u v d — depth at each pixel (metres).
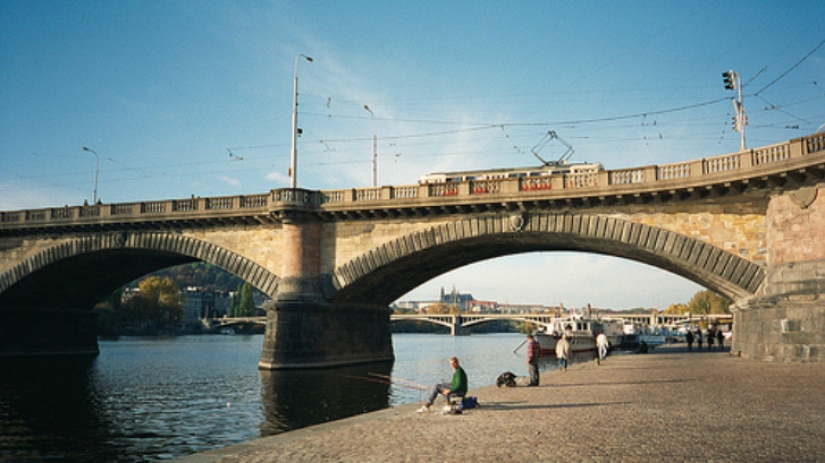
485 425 16.22
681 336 129.50
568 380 30.62
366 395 38.81
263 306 52.75
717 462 11.02
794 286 35.41
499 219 47.03
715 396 21.11
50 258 63.94
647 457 11.51
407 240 50.03
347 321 58.41
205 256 57.72
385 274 55.06
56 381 47.91
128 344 120.06
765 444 12.58
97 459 22.94
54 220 62.81
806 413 16.83
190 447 24.94
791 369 30.39
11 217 66.00
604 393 23.56
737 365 34.81
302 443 14.16
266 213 53.97
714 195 40.78
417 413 19.45
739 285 39.47
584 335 86.62
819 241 34.88
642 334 130.25
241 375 51.19
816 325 33.09
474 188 47.84
